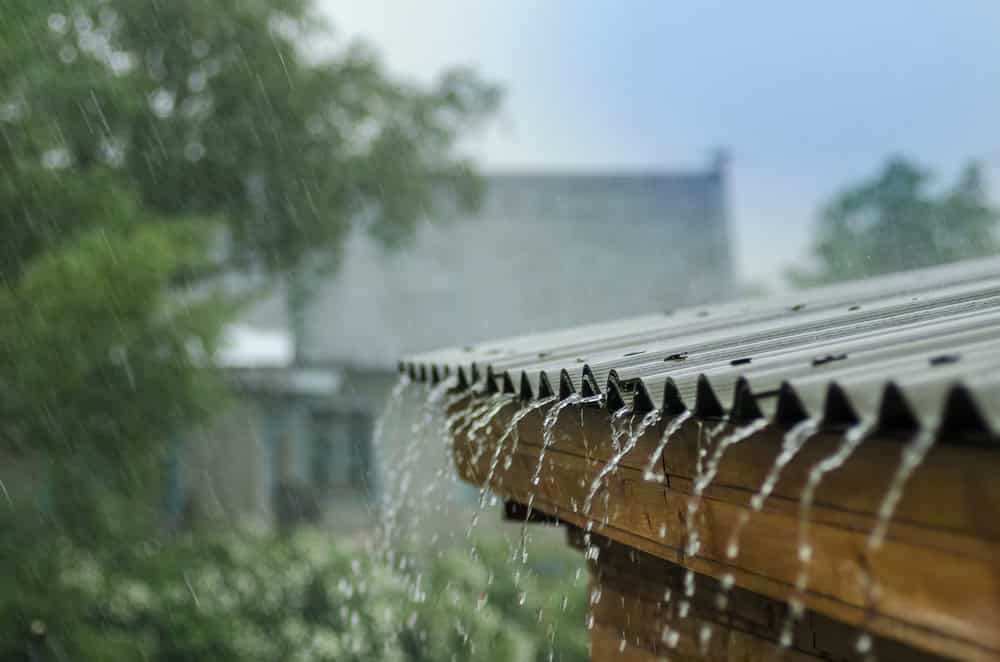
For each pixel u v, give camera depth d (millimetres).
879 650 2027
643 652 3057
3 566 10398
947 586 1510
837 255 32531
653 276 25656
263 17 17734
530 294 24516
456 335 23516
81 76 13586
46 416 11188
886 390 1470
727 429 1979
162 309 12078
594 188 25609
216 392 12727
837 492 1711
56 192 11828
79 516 11258
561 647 10133
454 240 23969
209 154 17344
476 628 10188
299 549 12609
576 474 2967
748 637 2516
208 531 14148
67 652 10008
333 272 19641
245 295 14320
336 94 18781
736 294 26031
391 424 19922
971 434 1375
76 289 11211
